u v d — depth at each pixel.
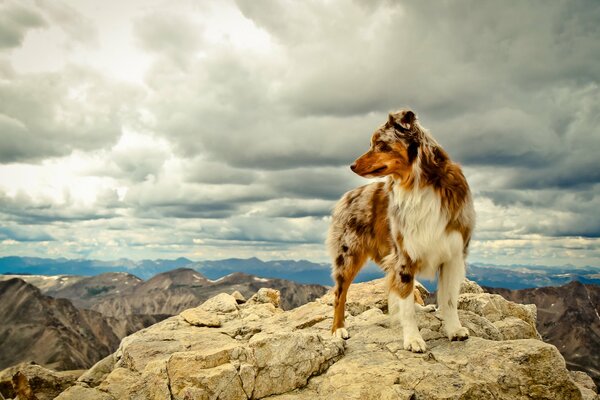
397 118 1.22
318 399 1.09
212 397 1.09
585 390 1.46
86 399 1.18
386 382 1.07
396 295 1.27
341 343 1.32
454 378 1.06
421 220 1.20
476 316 1.50
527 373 1.08
